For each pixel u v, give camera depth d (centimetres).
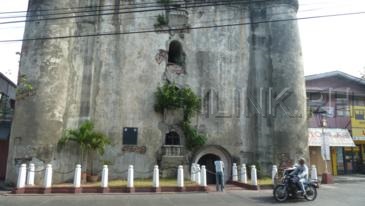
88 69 1927
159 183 1622
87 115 1872
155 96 1994
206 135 2028
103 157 1847
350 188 1645
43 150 1672
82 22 1961
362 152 2469
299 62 2148
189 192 1479
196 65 2108
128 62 1991
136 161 1889
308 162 2033
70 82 1880
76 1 1947
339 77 2520
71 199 1259
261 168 2034
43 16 1819
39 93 1720
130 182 1466
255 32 2225
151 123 1959
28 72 1755
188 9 2159
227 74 2139
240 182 1769
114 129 1895
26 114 1697
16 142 1680
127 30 2023
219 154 2058
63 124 1805
